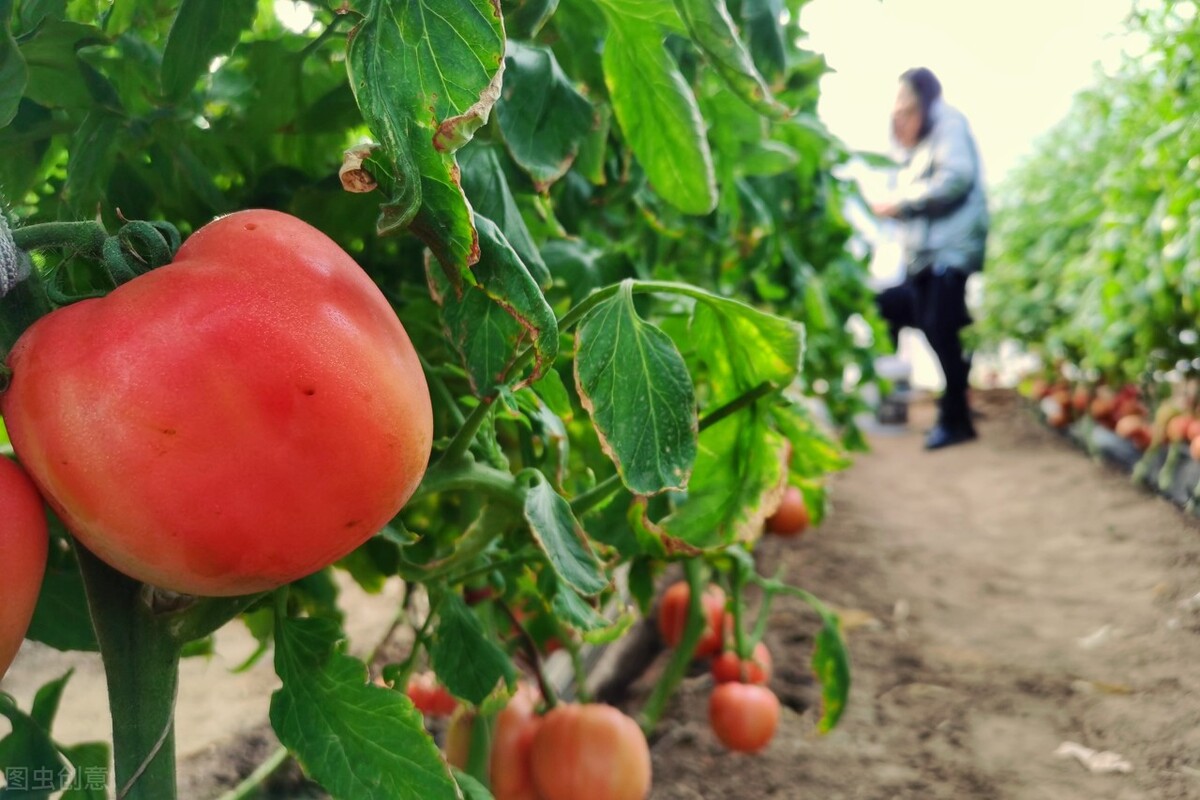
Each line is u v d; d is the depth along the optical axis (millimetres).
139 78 774
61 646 820
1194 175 2791
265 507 446
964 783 1740
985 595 2889
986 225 5605
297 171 835
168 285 452
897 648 2430
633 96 836
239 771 1436
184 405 427
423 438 504
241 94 854
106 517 443
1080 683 2162
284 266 474
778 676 2240
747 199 1446
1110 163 3936
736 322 812
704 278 1872
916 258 5680
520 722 1280
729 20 662
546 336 561
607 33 819
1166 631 2441
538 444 1176
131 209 774
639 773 1213
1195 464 3545
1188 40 2752
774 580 1912
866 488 4641
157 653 571
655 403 709
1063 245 5445
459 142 437
